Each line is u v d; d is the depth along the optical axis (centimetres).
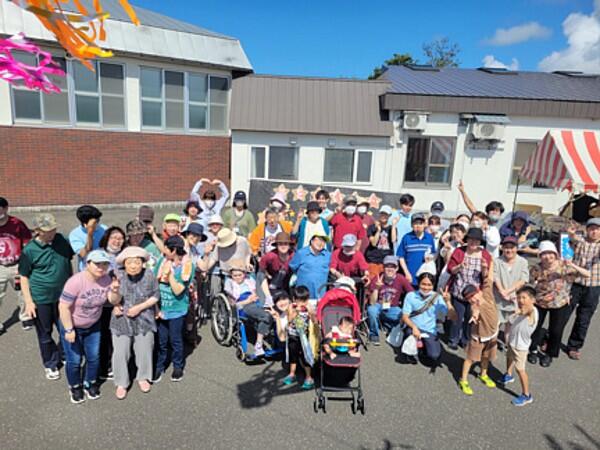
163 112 1467
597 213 1134
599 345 644
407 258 665
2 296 578
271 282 618
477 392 501
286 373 526
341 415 446
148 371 471
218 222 603
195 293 583
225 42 1543
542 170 1080
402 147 1441
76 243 497
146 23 1401
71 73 1305
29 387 468
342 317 488
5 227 560
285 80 1492
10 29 1136
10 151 1265
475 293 485
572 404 484
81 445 383
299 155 1437
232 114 1412
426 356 585
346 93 1477
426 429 429
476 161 1456
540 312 566
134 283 441
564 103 1390
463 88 1491
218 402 459
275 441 401
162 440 395
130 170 1441
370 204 1070
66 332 408
